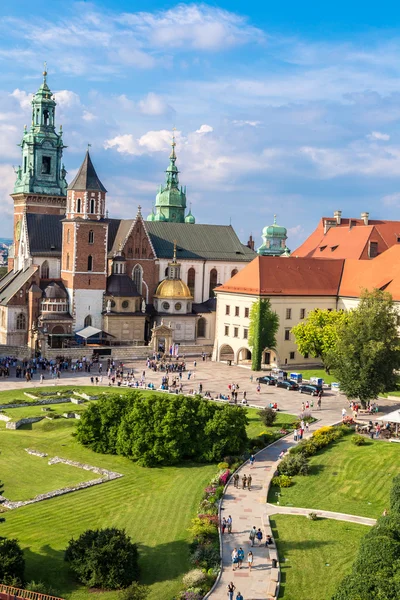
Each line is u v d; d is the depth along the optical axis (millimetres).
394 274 136000
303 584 49531
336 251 164125
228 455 77500
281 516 61781
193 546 55094
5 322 144250
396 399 105250
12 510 62875
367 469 72000
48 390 110125
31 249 156875
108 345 148000
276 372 125875
